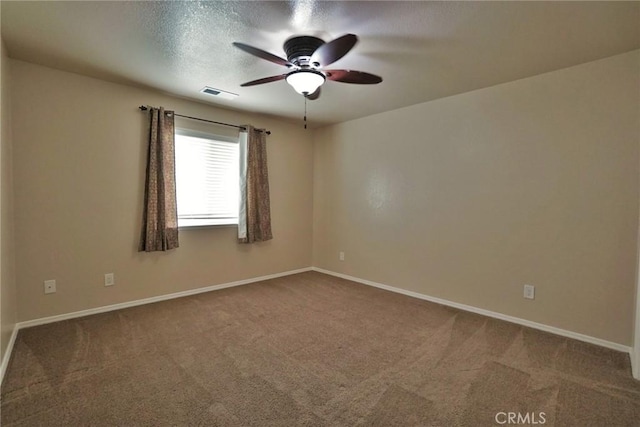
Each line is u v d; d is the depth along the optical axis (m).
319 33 2.12
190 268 3.78
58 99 2.83
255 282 4.35
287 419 1.69
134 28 2.10
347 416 1.72
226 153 4.02
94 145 3.04
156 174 3.34
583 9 1.82
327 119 4.44
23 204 2.70
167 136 3.40
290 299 3.65
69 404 1.78
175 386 1.96
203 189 3.86
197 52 2.43
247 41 2.25
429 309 3.36
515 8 1.82
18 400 1.80
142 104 3.30
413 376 2.11
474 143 3.25
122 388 1.93
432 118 3.58
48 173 2.81
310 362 2.27
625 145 2.44
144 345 2.49
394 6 1.82
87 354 2.33
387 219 4.07
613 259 2.51
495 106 3.09
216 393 1.90
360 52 2.39
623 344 2.47
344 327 2.88
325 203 4.87
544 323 2.85
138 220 3.34
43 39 2.26
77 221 2.98
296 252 4.89
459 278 3.41
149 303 3.45
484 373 2.14
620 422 1.68
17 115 2.64
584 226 2.63
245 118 4.16
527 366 2.23
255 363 2.25
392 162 3.99
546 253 2.83
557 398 1.88
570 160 2.68
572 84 2.64
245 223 4.14
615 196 2.49
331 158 4.76
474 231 3.28
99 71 2.83
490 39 2.18
